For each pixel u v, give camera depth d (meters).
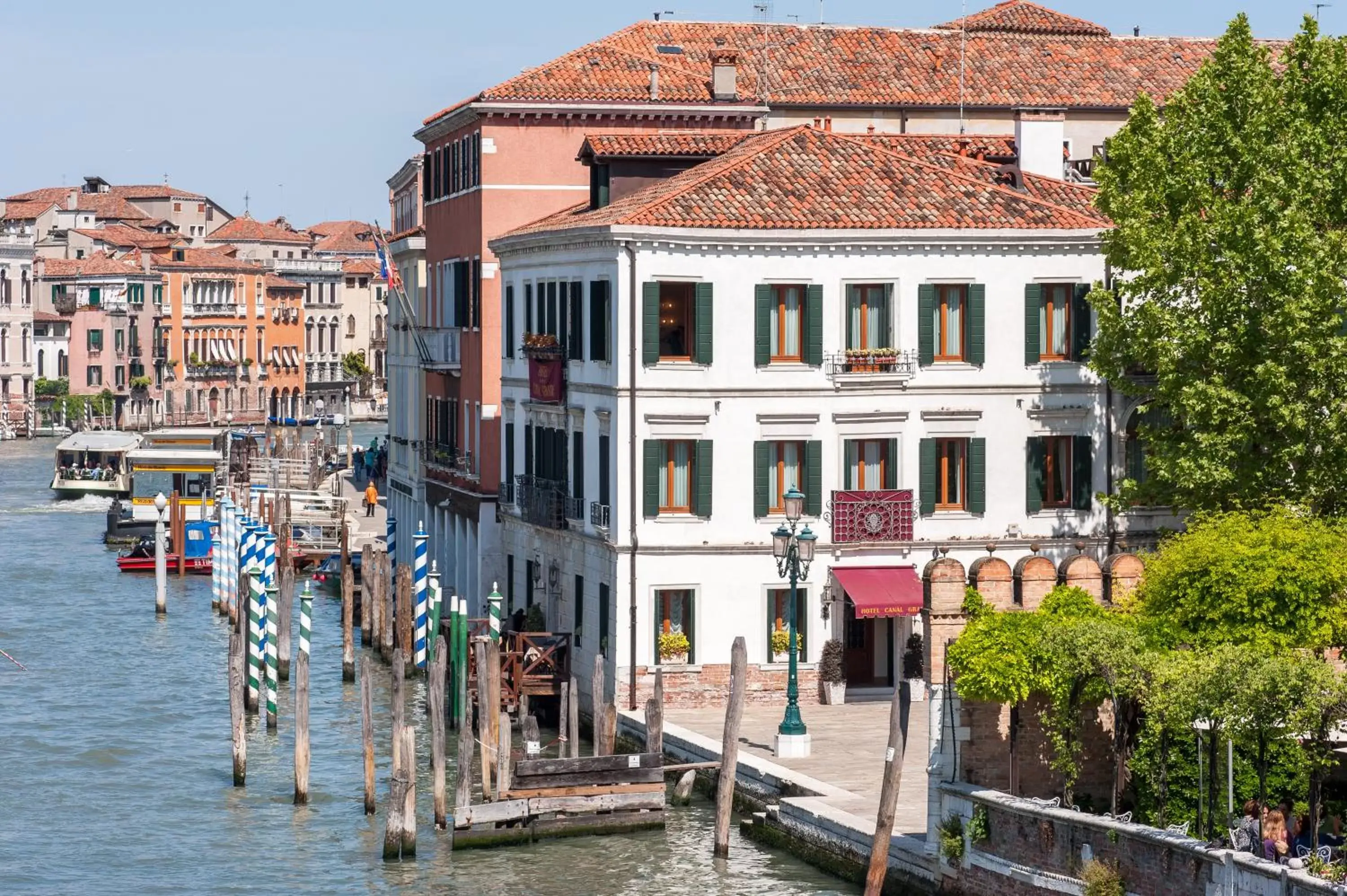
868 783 98.06
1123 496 111.12
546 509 130.88
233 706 115.88
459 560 158.75
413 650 148.25
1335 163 108.25
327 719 134.25
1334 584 84.19
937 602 86.50
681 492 118.00
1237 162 109.94
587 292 123.31
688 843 99.81
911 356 119.12
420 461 176.50
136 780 118.00
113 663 156.50
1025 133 134.38
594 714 108.25
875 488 119.50
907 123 160.00
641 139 135.38
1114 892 74.00
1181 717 73.12
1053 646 80.38
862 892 89.38
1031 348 120.44
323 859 101.12
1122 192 114.06
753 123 156.38
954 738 83.81
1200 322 107.00
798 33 165.62
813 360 117.94
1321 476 103.75
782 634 118.06
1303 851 72.50
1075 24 173.38
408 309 173.50
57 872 99.94
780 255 117.50
